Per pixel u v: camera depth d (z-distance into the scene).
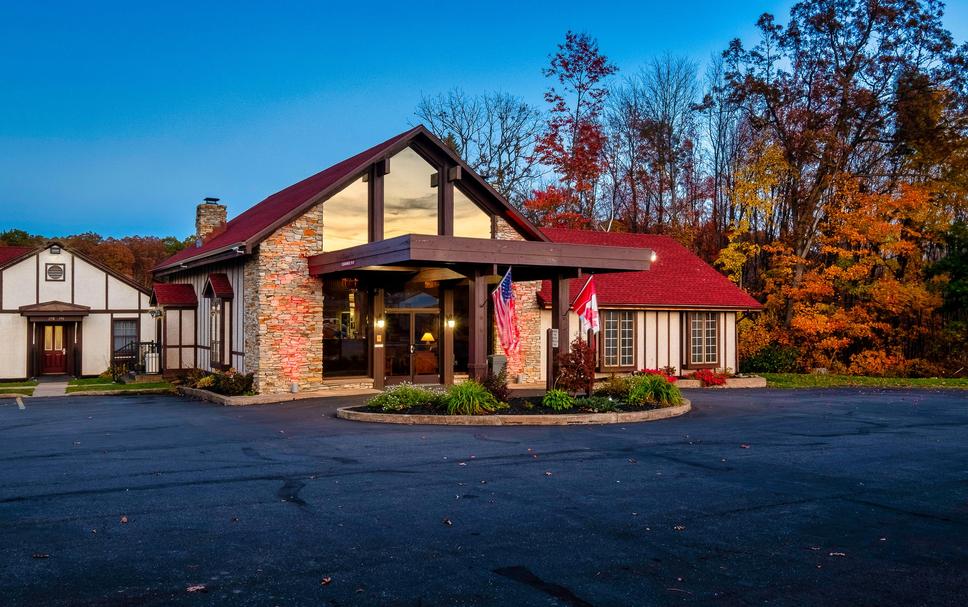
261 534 6.67
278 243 19.20
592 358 17.05
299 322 19.45
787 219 35.03
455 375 21.64
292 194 24.55
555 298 18.19
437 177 20.97
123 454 10.88
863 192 32.56
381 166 20.20
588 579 5.55
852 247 32.03
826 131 31.67
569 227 38.75
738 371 27.42
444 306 21.25
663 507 7.69
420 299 21.33
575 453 10.90
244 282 20.25
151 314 28.56
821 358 29.75
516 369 22.86
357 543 6.41
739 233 32.19
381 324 20.58
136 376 25.06
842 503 7.91
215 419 15.30
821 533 6.80
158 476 9.22
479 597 5.18
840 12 31.77
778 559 6.05
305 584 5.41
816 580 5.57
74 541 6.46
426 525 6.97
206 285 22.70
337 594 5.21
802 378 26.38
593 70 38.06
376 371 20.39
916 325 30.17
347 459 10.40
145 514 7.37
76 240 51.56
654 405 15.98
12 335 27.97
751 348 29.94
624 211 44.12
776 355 29.34
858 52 32.06
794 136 32.28
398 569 5.74
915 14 31.03
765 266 37.97
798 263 30.73
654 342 25.45
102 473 9.41
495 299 16.44
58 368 29.25
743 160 39.97
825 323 28.78
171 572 5.66
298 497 8.08
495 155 43.25
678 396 16.61
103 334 29.50
